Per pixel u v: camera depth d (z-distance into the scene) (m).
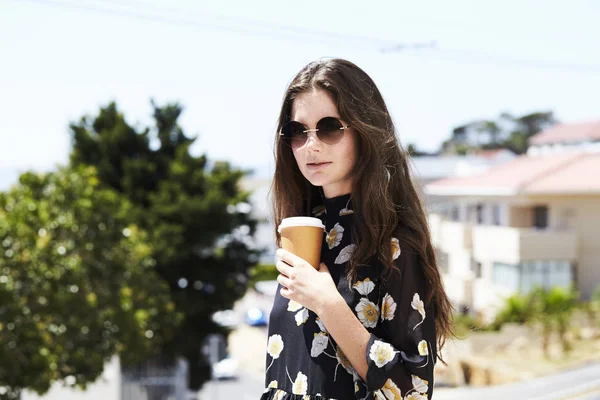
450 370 18.80
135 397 19.78
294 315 2.01
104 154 22.47
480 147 84.19
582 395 12.04
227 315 24.41
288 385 1.97
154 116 22.91
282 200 2.27
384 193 1.92
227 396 26.50
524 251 25.83
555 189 25.88
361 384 1.84
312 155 2.00
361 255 1.90
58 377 12.68
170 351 21.42
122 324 13.52
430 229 2.02
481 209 30.73
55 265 12.33
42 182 13.75
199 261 22.34
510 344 21.19
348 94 1.99
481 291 27.92
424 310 1.85
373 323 1.88
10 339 11.38
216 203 21.28
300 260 1.89
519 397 12.48
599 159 28.64
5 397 11.47
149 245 19.22
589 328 21.97
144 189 22.23
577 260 26.31
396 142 2.06
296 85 2.03
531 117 84.19
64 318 12.35
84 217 13.61
